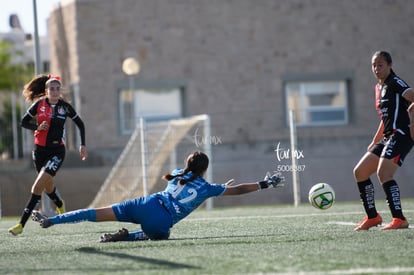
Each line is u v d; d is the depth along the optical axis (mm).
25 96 32000
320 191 28375
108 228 32688
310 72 85375
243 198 71375
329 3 85500
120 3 83625
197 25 84625
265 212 41656
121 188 57438
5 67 114938
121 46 83750
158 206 24875
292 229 28578
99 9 83438
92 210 24672
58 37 88312
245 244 23375
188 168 25281
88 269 19297
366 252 20703
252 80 84938
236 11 84875
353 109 85500
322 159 72062
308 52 85438
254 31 85062
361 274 17281
